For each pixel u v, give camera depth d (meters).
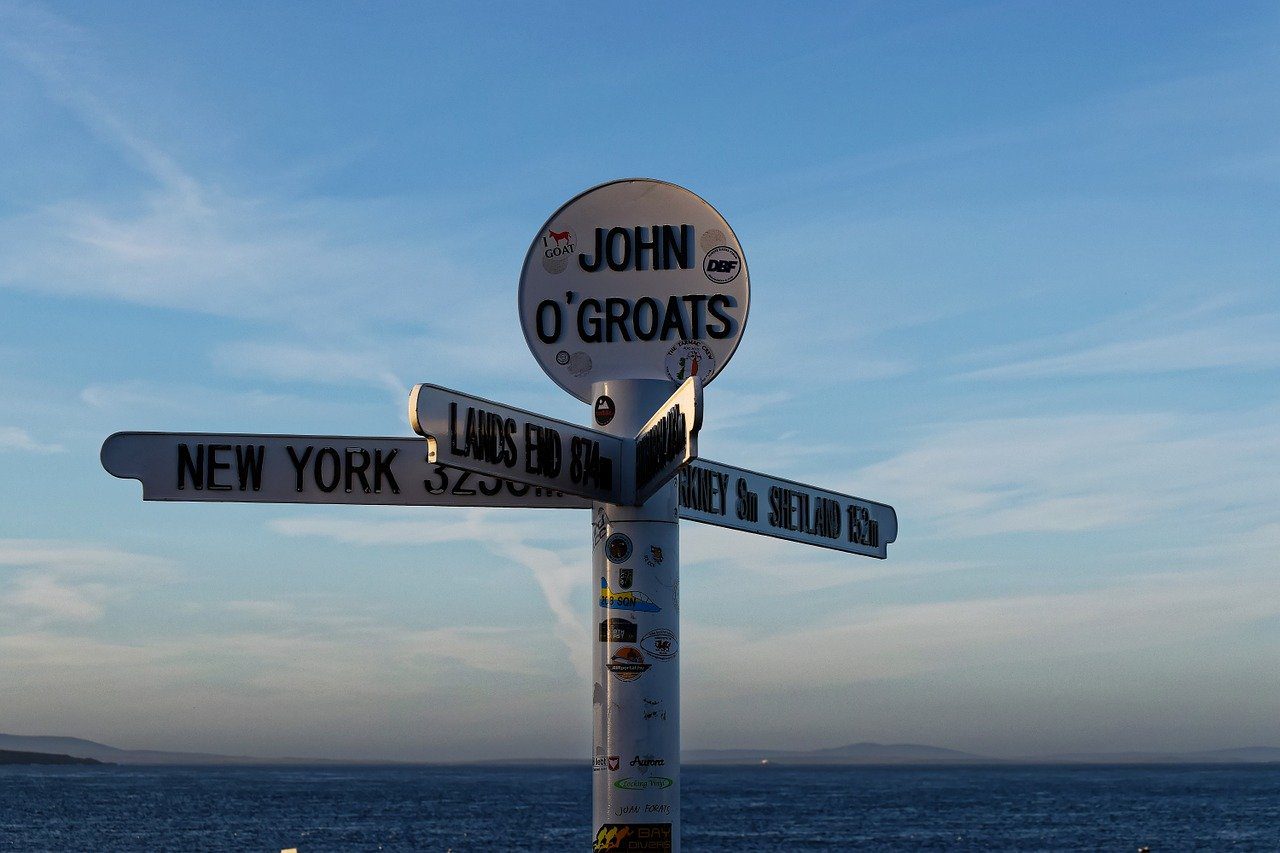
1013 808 139.88
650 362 5.37
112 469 5.23
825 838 93.06
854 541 6.38
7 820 116.94
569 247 5.48
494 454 4.54
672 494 5.17
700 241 5.43
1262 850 79.56
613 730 5.02
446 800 168.50
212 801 162.38
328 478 5.32
